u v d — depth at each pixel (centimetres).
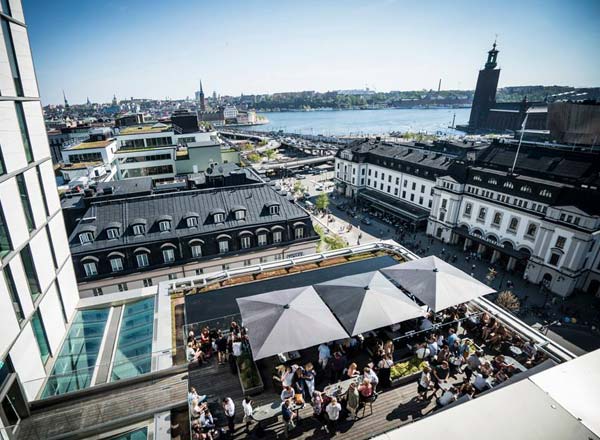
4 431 1382
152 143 10162
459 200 7206
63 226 2152
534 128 18538
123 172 9644
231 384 1797
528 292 5734
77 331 2134
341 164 11406
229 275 2808
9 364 1495
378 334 2078
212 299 2502
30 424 1532
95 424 1553
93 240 4381
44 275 1853
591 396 740
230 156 11238
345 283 2114
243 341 1923
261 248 4950
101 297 2398
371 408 1650
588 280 5622
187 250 4625
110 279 4325
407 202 9231
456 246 7475
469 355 1819
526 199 5978
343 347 1973
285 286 2720
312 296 1975
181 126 14438
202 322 2111
